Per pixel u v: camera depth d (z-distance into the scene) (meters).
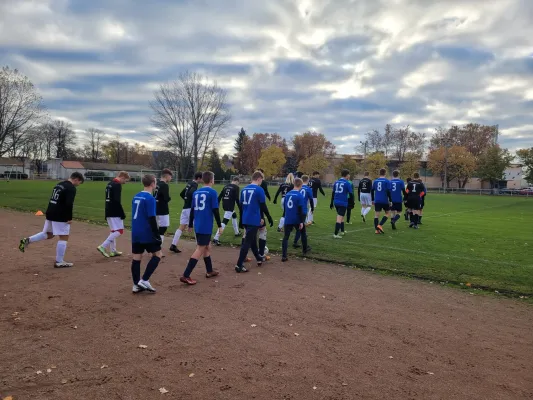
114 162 111.25
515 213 22.52
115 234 8.52
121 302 5.62
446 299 6.09
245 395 3.27
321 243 10.71
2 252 8.81
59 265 7.57
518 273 7.66
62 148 100.38
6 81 43.72
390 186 12.44
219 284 6.68
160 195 9.25
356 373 3.70
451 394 3.38
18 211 17.84
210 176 6.86
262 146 93.19
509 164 65.19
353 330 4.76
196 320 4.96
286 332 4.64
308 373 3.67
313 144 85.69
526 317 5.37
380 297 6.12
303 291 6.34
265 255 8.93
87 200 23.61
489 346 4.41
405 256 9.09
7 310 5.19
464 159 66.81
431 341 4.50
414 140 79.88
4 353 3.95
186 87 61.38
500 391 3.45
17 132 46.00
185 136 63.53
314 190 14.72
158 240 6.07
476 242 11.25
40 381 3.42
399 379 3.61
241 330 4.67
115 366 3.72
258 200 7.65
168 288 6.38
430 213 21.67
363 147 75.19
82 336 4.41
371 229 13.69
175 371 3.65
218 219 6.80
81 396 3.19
